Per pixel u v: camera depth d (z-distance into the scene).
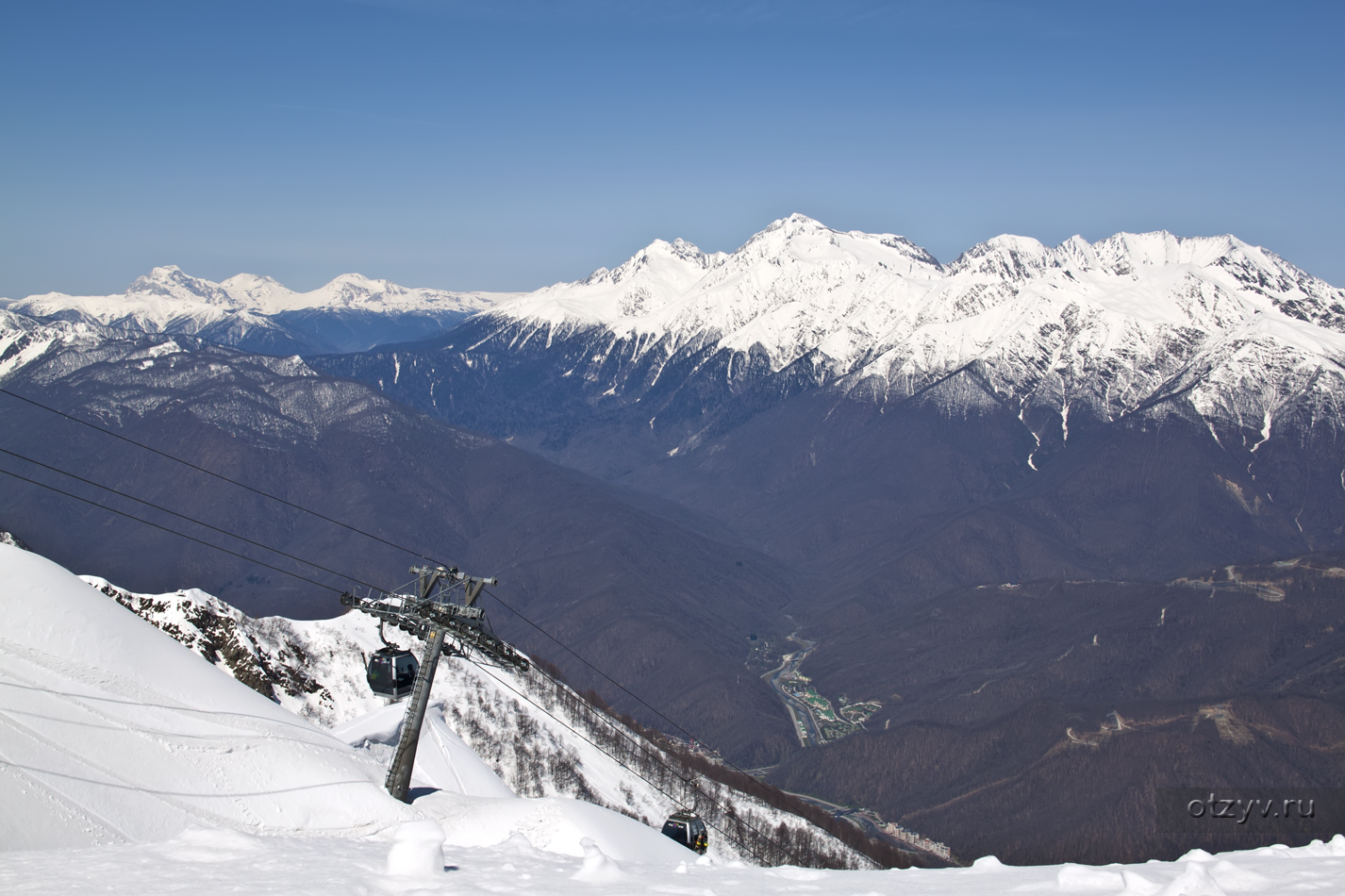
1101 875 21.89
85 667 46.34
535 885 22.64
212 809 40.81
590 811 43.44
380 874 23.17
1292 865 23.20
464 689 155.25
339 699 138.50
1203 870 20.06
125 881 21.62
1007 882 23.34
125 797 38.69
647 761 168.25
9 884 21.45
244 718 49.19
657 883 23.73
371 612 49.34
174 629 129.38
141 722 44.12
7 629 46.41
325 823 43.06
